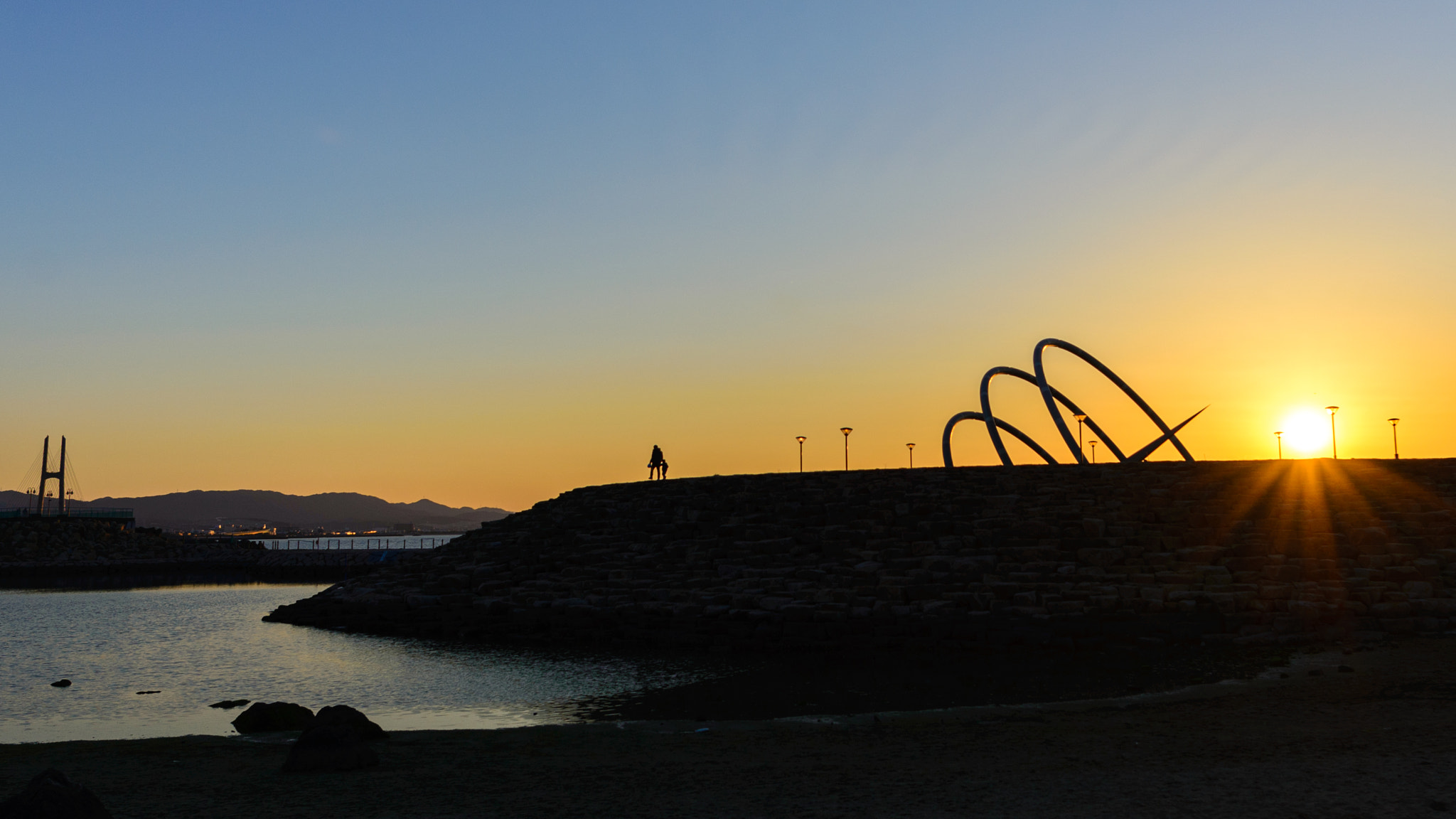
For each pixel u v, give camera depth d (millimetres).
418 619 47531
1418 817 11711
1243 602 34969
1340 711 19500
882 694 27469
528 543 56500
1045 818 12023
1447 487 45531
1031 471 53344
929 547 44344
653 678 31969
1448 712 19016
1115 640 33875
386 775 15242
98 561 121562
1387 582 35844
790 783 14375
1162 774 14289
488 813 12734
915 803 12922
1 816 10750
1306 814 11922
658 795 13719
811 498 53469
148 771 15695
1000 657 33125
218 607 68375
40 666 38219
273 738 19453
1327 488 46219
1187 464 51938
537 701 28422
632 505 58281
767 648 36875
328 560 116750
